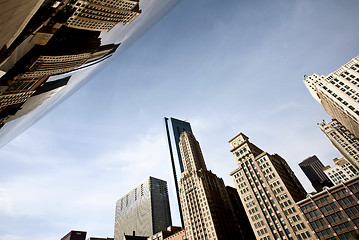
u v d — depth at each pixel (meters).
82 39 12.66
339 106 112.00
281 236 78.88
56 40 10.53
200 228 111.62
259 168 97.94
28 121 19.36
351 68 107.75
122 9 13.20
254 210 91.81
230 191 157.88
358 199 66.06
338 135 153.12
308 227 73.06
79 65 15.08
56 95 17.02
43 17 8.84
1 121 12.65
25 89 11.38
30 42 8.95
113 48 18.86
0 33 4.07
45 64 10.96
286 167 110.50
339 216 68.06
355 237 57.19
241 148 111.25
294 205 80.12
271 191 89.06
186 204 125.56
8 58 7.99
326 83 116.62
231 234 115.00
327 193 73.06
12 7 3.34
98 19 12.53
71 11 9.95
